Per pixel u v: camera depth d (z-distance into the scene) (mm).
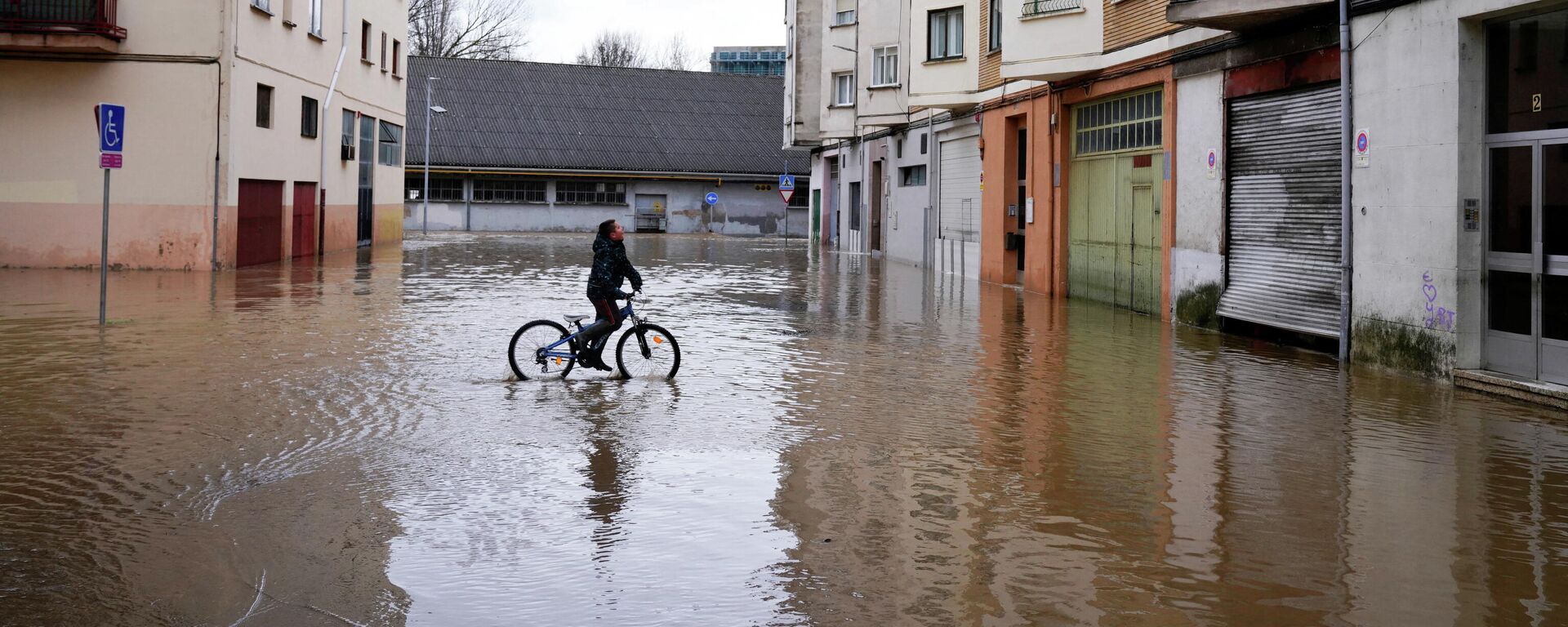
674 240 49219
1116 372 12070
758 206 60625
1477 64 11180
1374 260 12508
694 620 4938
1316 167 13844
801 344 14133
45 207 24203
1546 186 10508
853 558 5777
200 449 7938
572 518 6418
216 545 5891
